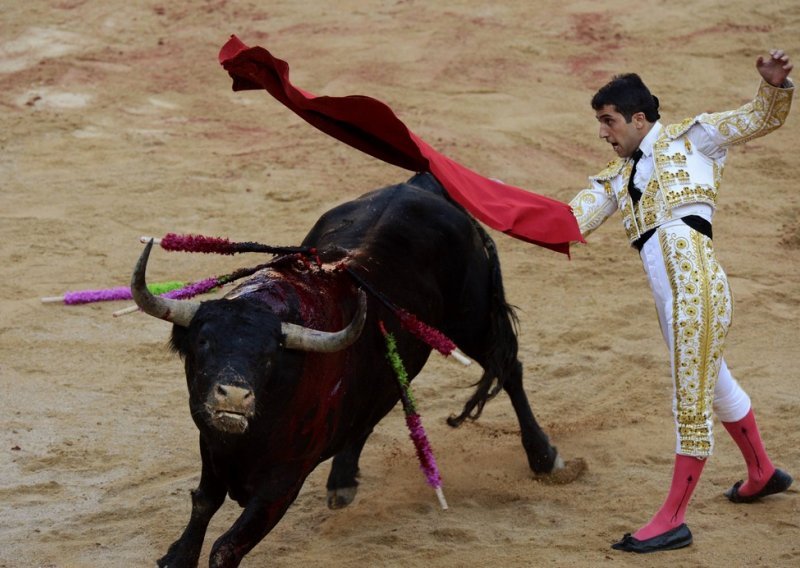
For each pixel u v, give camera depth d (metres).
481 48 44.47
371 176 35.06
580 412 21.39
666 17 46.78
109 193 33.88
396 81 41.78
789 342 24.14
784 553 15.39
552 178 34.94
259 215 32.34
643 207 15.72
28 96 41.19
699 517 16.70
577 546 15.91
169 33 47.31
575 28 46.22
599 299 27.17
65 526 17.14
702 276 15.30
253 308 13.14
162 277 28.36
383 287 15.78
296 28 47.31
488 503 17.83
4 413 21.25
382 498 18.03
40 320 25.80
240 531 13.52
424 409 21.84
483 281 18.25
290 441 13.67
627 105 15.73
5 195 33.78
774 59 14.61
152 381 23.02
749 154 36.81
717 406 16.47
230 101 41.34
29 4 50.00
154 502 17.91
